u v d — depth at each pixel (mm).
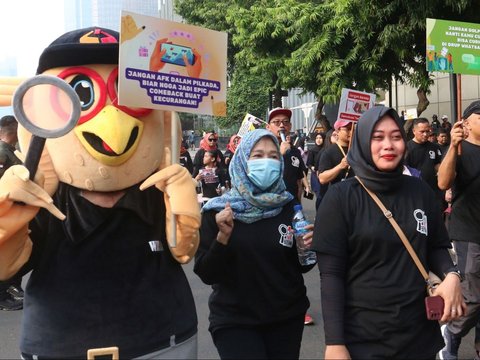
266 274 2885
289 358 2953
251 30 14727
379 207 2514
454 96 5289
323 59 11172
